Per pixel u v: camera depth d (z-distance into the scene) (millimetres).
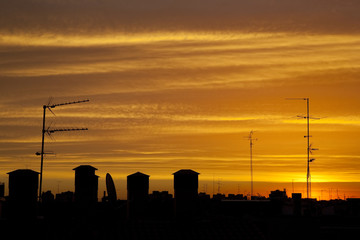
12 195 48312
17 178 48438
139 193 52844
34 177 48844
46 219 48625
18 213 48094
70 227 46500
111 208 51250
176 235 44875
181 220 46938
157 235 44781
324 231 48875
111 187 51656
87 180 52906
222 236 44906
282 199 55344
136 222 46438
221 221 46812
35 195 48812
